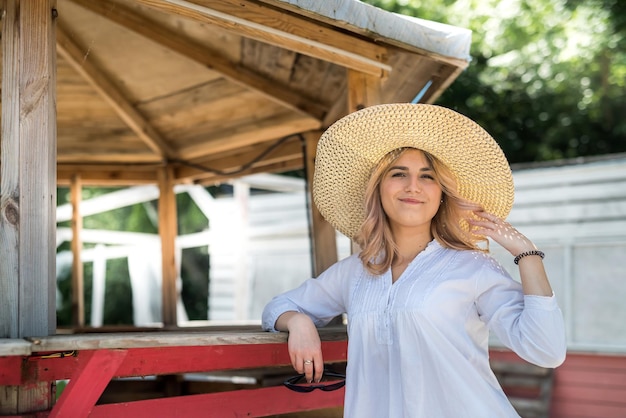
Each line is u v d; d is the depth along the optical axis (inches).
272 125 187.6
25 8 94.9
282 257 363.6
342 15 109.9
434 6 458.6
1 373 83.3
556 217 280.4
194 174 220.4
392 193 89.0
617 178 271.0
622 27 452.8
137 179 225.6
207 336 83.8
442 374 81.7
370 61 126.5
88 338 76.9
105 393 181.3
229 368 97.4
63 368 86.4
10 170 93.1
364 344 86.5
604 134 492.1
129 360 88.6
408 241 90.9
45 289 92.4
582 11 455.8
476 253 86.8
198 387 183.2
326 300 98.0
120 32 156.1
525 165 288.0
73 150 213.3
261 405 102.0
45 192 93.7
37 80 94.7
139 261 409.4
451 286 83.1
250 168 212.7
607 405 264.5
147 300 405.7
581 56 453.7
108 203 376.2
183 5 103.0
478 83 476.7
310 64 154.5
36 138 93.9
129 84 182.5
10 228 91.9
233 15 108.5
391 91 146.9
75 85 186.9
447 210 91.5
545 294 78.4
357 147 95.2
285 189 358.0
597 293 271.9
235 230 373.1
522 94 487.8
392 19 117.9
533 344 77.2
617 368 264.7
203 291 516.1
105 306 498.3
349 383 88.0
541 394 270.1
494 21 461.4
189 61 167.8
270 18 112.7
